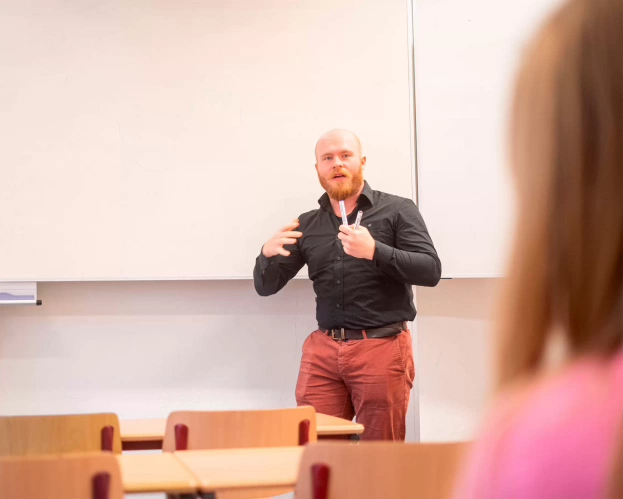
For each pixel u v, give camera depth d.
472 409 3.70
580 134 0.35
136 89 3.56
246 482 1.23
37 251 3.47
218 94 3.59
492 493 0.32
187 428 1.74
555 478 0.30
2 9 3.52
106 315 3.58
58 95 3.52
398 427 3.12
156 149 3.55
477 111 3.59
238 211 3.56
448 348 3.72
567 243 0.35
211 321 3.63
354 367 3.09
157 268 3.52
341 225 3.04
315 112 3.60
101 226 3.50
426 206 3.58
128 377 3.58
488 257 3.54
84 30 3.55
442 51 3.62
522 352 0.36
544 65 0.37
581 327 0.34
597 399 0.32
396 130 3.61
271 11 3.62
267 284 3.25
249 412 1.74
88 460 1.15
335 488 1.19
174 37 3.59
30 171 3.49
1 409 3.52
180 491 1.22
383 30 3.63
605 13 0.36
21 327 3.55
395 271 2.99
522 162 0.37
